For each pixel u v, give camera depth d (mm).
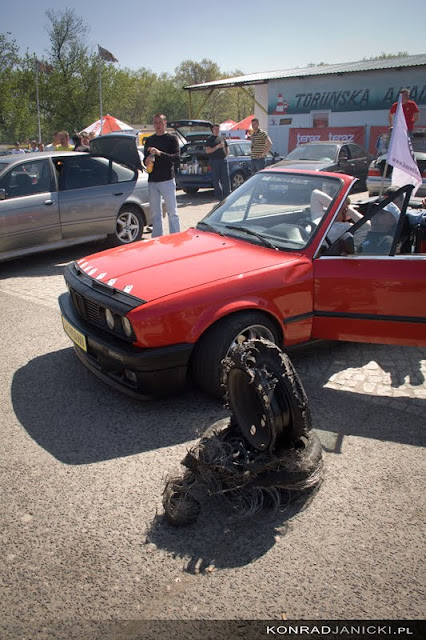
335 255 4168
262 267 3955
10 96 45812
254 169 14102
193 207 13352
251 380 2725
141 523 2758
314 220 4348
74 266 4613
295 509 2855
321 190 4508
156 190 8266
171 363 3604
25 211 7547
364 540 2639
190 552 2574
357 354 4797
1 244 7410
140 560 2523
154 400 3760
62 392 4129
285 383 2725
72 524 2750
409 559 2521
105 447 3408
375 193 12305
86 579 2416
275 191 4758
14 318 5766
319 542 2629
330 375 4379
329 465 3207
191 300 3611
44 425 3670
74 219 8086
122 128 25219
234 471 2711
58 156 8086
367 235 4188
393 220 4188
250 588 2367
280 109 24391
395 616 2234
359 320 4082
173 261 4137
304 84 23406
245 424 2918
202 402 3936
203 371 3764
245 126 34094
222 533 2697
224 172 13438
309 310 4160
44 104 47750
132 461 3260
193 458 2828
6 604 2295
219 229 4781
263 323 3906
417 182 4898
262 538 2660
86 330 3977
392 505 2879
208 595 2334
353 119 22500
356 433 3543
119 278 3961
